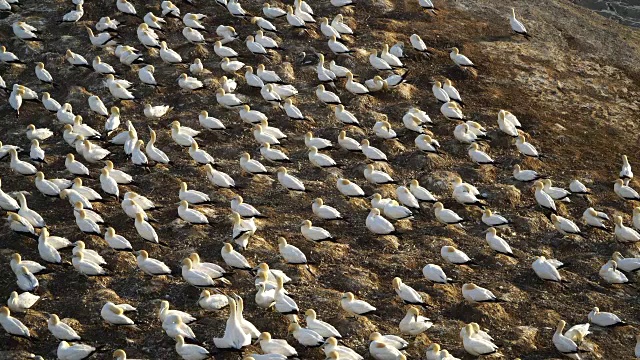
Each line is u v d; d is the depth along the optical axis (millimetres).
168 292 25328
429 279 25625
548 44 40156
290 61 37469
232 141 32625
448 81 34969
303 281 25891
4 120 33906
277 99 34250
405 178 31312
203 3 40938
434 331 24281
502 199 30094
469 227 28922
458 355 23328
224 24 39656
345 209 29312
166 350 23250
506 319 24906
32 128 32344
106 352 23203
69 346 22875
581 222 29547
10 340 23547
